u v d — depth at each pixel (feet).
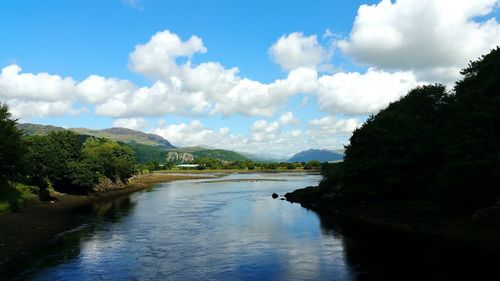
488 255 99.35
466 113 135.95
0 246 111.86
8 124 190.60
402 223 147.74
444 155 159.43
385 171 176.96
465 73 177.68
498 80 140.67
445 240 117.70
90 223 162.40
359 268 92.58
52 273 90.84
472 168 126.31
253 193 312.50
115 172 358.64
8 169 185.16
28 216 165.68
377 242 120.16
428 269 89.97
